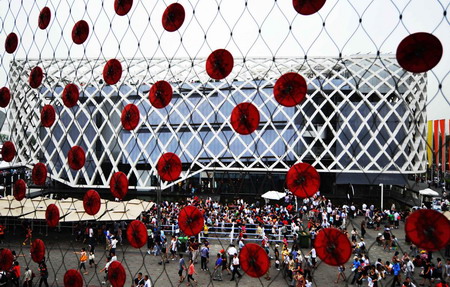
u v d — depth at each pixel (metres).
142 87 26.45
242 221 17.14
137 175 25.73
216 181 28.00
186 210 4.54
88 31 5.73
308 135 27.16
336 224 18.11
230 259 11.85
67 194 26.16
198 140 27.27
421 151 25.86
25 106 27.23
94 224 16.34
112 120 26.92
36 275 11.34
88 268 12.24
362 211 21.27
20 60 29.42
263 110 27.11
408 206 22.39
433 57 3.33
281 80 4.16
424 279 9.54
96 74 28.27
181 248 14.44
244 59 4.44
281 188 27.38
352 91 26.75
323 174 28.03
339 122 26.94
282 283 11.03
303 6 4.09
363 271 10.35
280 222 16.95
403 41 3.46
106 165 27.44
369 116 26.44
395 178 25.30
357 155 26.50
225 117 27.31
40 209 14.82
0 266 6.01
